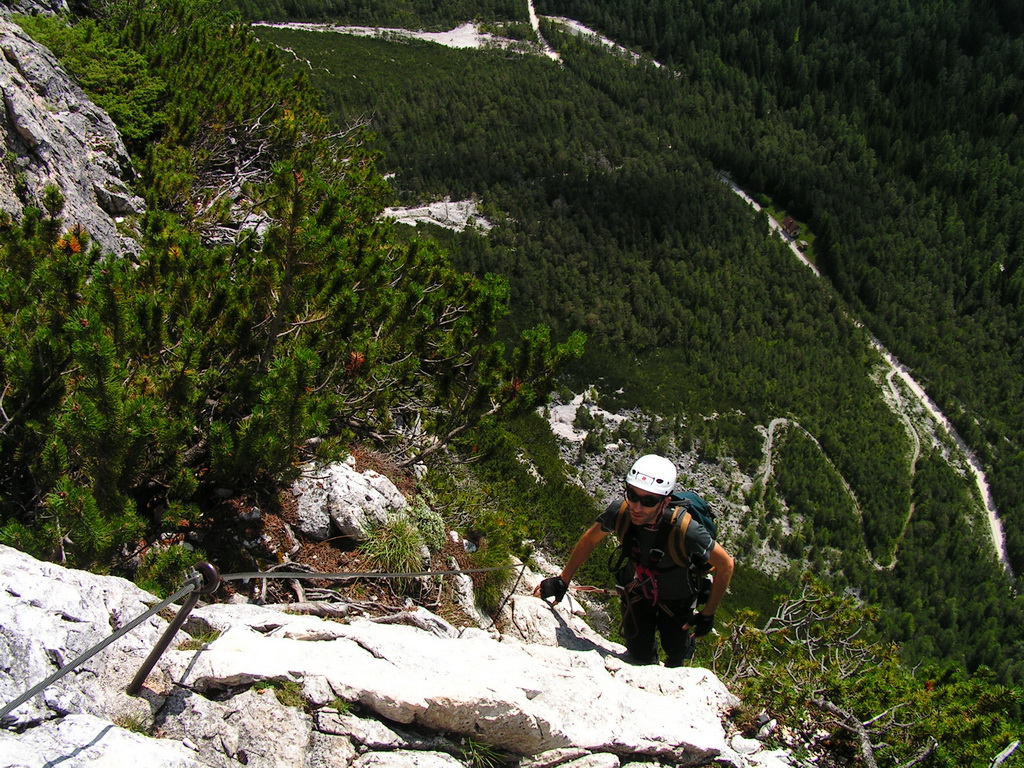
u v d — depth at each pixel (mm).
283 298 6176
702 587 4371
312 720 3102
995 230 195250
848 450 130000
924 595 108062
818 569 108625
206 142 13797
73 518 4188
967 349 167500
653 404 129250
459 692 3260
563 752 3416
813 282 173625
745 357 148500
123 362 5348
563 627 6000
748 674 5051
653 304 156250
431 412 9211
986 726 4633
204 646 3369
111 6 17312
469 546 6988
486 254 164000
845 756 4367
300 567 5543
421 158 190875
